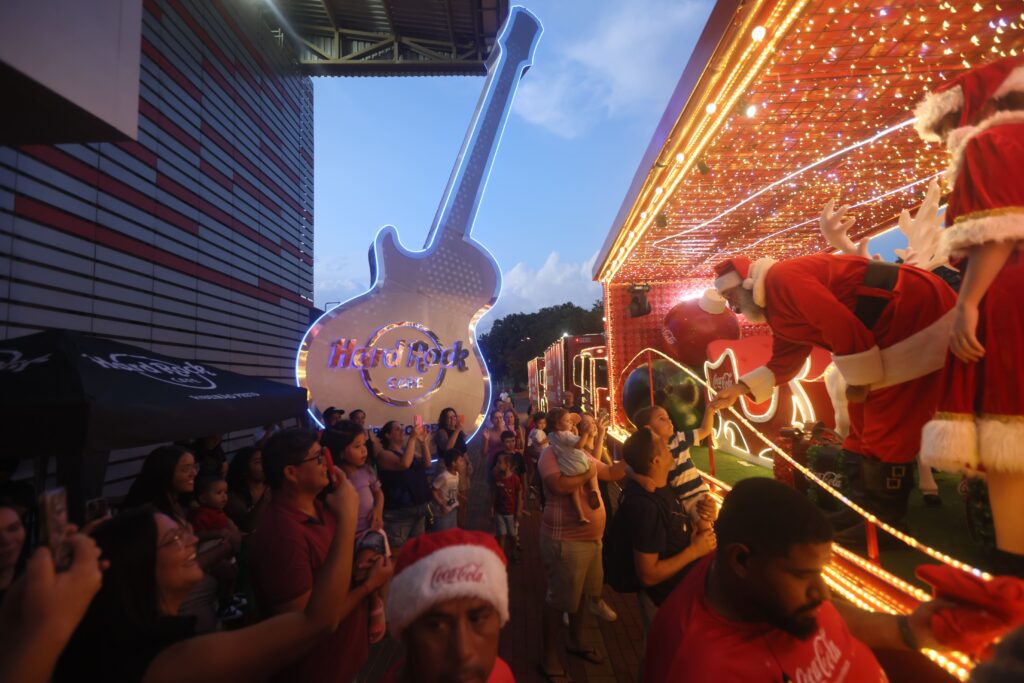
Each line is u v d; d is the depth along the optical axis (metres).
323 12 15.12
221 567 3.59
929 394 3.16
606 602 6.10
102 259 6.86
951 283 5.63
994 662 0.87
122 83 1.93
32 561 1.08
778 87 4.74
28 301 5.70
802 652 1.28
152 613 1.54
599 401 14.75
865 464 3.36
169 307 8.37
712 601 1.38
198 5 9.55
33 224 5.79
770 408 6.39
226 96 10.49
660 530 2.92
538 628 5.48
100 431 2.88
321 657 2.32
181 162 8.83
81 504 4.25
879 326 3.31
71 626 1.08
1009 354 2.24
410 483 5.96
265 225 12.22
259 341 11.77
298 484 2.58
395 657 4.96
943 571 1.37
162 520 1.77
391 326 11.80
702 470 6.24
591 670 4.58
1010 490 2.26
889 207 8.45
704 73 4.50
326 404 11.26
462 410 12.18
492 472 7.68
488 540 1.35
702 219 8.91
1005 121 2.40
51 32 1.61
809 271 3.65
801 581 1.21
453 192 12.58
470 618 1.22
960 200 2.43
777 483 1.33
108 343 3.98
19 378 3.04
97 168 6.82
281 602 2.34
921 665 2.02
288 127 13.91
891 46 4.12
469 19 15.45
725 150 6.15
